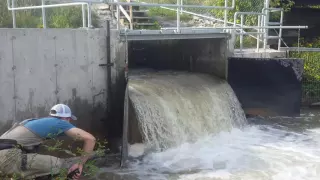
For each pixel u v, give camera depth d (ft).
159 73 22.63
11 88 13.26
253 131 19.22
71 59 14.66
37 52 13.76
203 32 20.17
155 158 15.14
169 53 25.14
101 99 15.67
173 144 16.42
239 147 16.70
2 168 10.32
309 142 17.49
